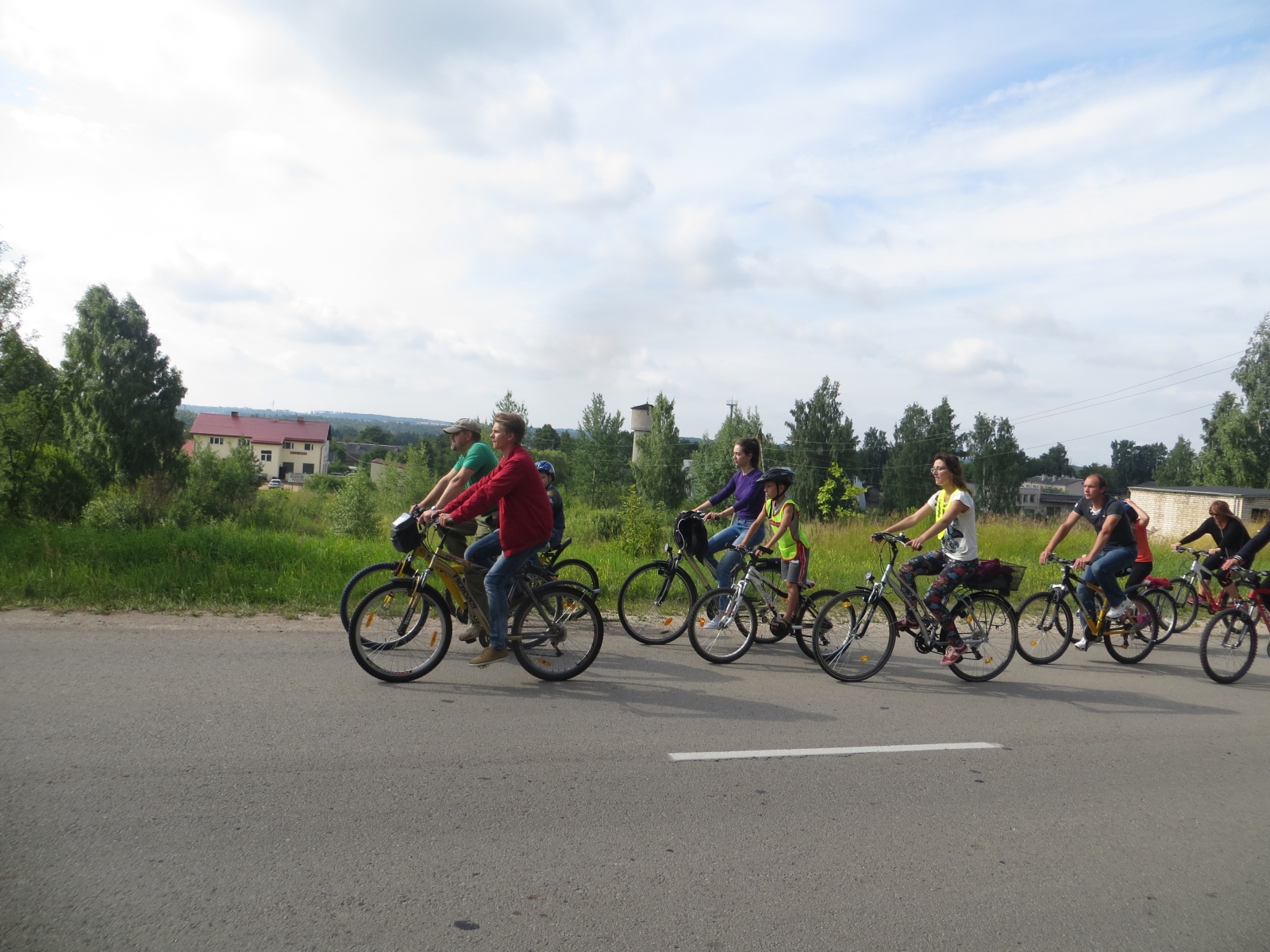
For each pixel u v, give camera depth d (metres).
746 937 2.92
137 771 3.93
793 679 6.67
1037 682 7.16
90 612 7.11
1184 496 38.44
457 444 7.34
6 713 4.57
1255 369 50.41
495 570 5.85
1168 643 9.48
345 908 2.91
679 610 8.27
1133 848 3.88
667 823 3.82
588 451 54.91
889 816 4.08
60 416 14.90
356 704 5.18
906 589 6.92
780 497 7.26
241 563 9.09
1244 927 3.21
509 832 3.60
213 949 2.61
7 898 2.82
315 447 103.31
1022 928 3.11
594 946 2.79
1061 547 18.00
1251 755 5.39
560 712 5.32
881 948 2.91
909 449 70.12
